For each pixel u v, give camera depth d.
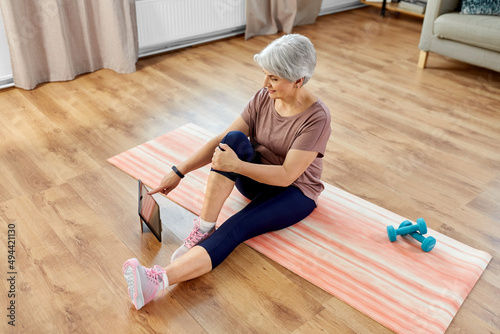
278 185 1.72
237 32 4.15
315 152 1.70
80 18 3.08
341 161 2.43
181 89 3.13
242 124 1.87
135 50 3.37
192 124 2.71
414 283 1.71
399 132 2.71
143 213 1.88
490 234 1.98
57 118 2.72
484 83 3.33
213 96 3.06
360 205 2.11
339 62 3.63
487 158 2.50
